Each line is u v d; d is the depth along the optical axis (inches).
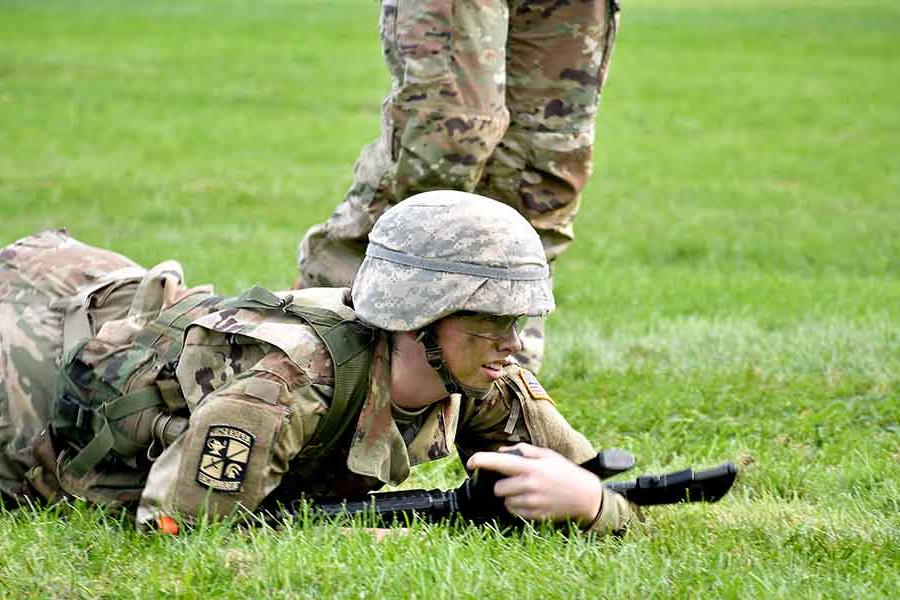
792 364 932.0
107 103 2797.7
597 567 480.4
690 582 475.5
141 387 519.8
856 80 3472.0
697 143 2637.8
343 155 2351.1
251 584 460.1
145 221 1708.9
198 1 4906.5
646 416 803.4
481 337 482.9
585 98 733.3
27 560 482.9
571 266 1505.9
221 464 484.1
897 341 996.6
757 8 5098.4
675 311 1202.0
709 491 536.4
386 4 684.1
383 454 499.8
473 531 511.5
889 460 692.7
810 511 601.0
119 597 459.2
